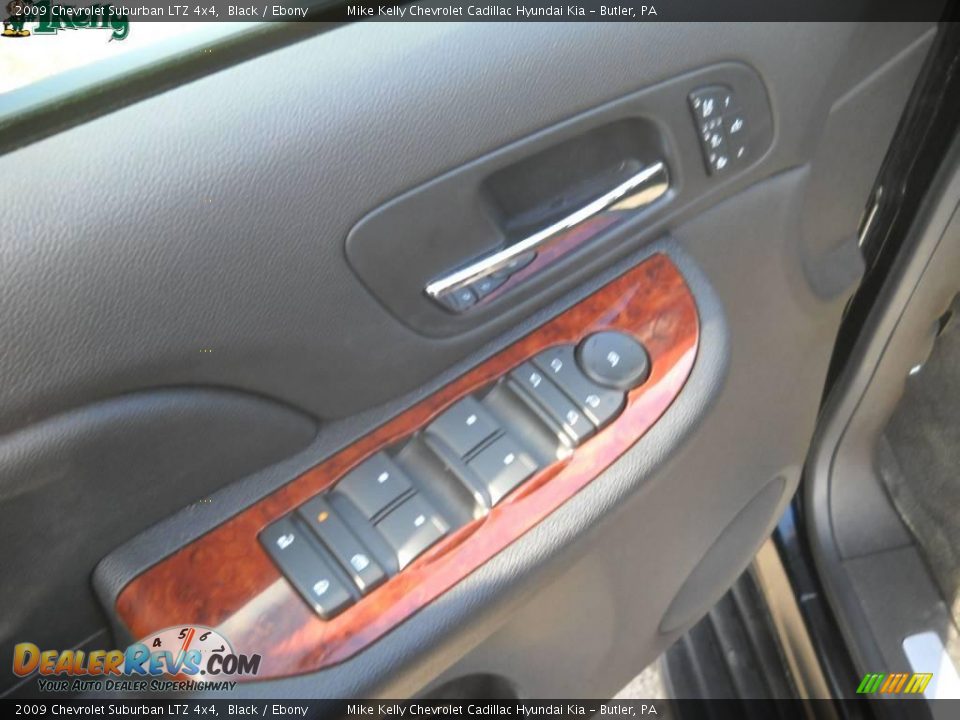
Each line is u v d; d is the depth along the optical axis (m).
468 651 0.62
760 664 1.04
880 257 0.83
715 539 0.84
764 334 0.77
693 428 0.68
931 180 0.74
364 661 0.57
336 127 0.56
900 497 0.94
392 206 0.58
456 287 0.63
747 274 0.75
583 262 0.69
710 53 0.66
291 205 0.55
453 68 0.59
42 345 0.50
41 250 0.49
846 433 0.93
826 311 0.82
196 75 0.55
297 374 0.59
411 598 0.58
